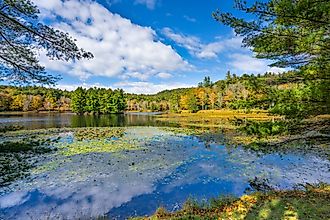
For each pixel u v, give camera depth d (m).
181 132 27.67
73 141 20.84
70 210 7.72
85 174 11.34
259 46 5.05
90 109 72.75
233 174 11.21
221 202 7.73
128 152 16.39
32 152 5.53
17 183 9.89
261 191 8.77
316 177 10.52
